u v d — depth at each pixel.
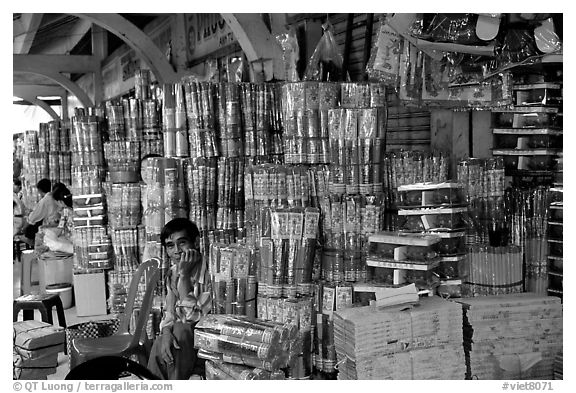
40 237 7.66
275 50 7.48
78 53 20.62
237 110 5.84
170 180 5.49
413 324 3.76
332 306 4.59
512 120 5.55
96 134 7.31
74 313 6.86
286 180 4.92
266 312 4.53
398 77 5.09
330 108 5.10
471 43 4.33
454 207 4.39
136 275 4.58
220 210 5.64
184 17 12.17
